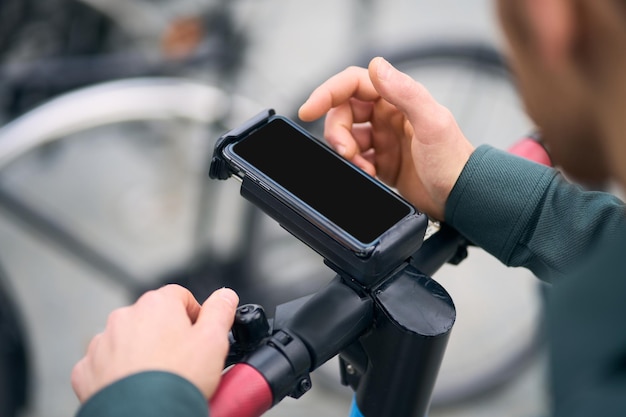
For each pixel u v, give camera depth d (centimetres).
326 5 260
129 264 192
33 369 189
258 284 174
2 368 165
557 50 42
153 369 54
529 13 43
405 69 184
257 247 174
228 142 70
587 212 71
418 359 64
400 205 67
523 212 73
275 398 60
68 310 202
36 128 165
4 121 188
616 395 42
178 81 171
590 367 44
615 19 39
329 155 70
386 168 86
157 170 220
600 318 45
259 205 69
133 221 214
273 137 71
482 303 200
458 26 254
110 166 224
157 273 174
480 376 188
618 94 42
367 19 246
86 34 194
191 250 181
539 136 83
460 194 75
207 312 60
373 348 65
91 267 173
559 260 71
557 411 46
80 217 215
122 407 52
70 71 179
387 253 63
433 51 184
